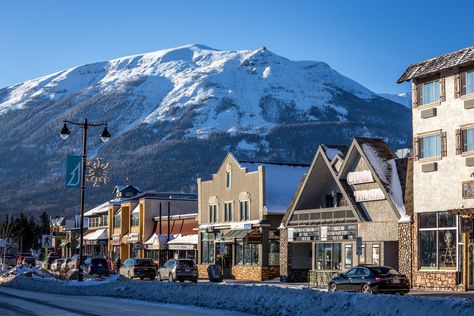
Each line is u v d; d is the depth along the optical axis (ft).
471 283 121.49
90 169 168.86
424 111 133.49
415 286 131.95
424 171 132.36
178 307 87.35
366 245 144.05
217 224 206.08
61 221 426.10
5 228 454.81
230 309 82.43
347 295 70.33
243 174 194.90
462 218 120.57
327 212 156.35
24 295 114.73
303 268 171.53
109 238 310.24
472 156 122.72
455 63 126.00
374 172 143.02
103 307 87.35
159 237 247.91
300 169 199.31
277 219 184.34
